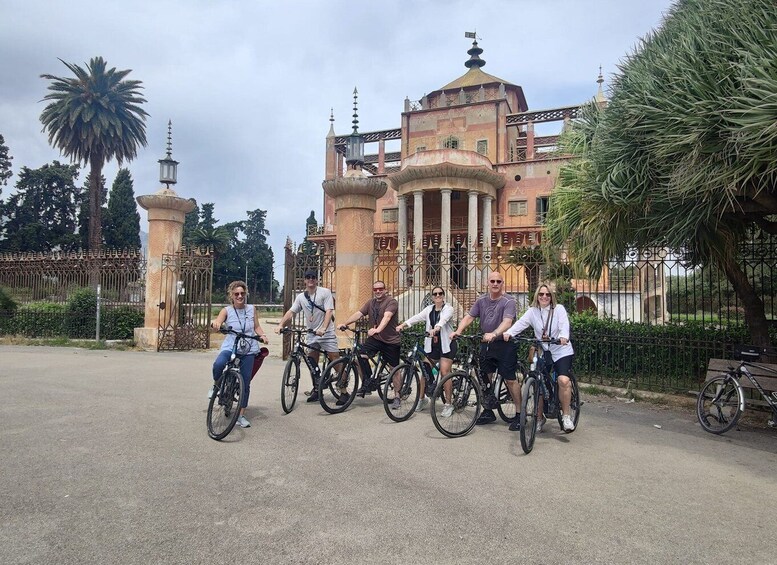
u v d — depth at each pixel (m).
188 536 3.18
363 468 4.48
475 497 3.88
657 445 5.50
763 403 6.29
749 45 5.36
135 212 51.47
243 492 3.90
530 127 33.28
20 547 3.00
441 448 5.14
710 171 5.80
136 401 7.06
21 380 8.56
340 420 6.22
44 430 5.51
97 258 15.28
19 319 15.70
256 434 5.52
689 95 5.74
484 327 6.17
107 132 33.94
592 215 7.86
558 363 5.66
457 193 32.06
